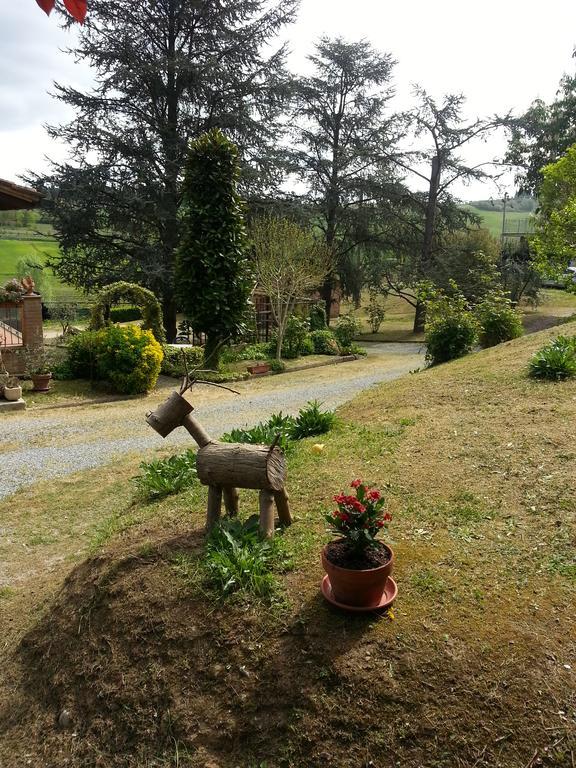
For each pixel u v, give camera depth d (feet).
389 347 77.10
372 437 19.33
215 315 47.88
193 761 8.54
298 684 8.96
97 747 9.32
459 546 12.05
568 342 25.76
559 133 90.79
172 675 9.75
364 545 10.11
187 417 12.61
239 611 10.43
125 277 64.18
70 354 43.45
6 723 10.52
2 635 12.72
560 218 52.49
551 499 13.58
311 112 86.17
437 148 88.99
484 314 43.83
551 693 8.29
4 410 34.76
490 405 21.15
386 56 84.02
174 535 13.44
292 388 42.39
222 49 68.85
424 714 8.21
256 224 62.90
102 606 11.61
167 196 66.64
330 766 7.97
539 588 10.50
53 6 4.54
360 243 92.48
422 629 9.55
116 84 65.21
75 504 20.26
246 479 12.23
